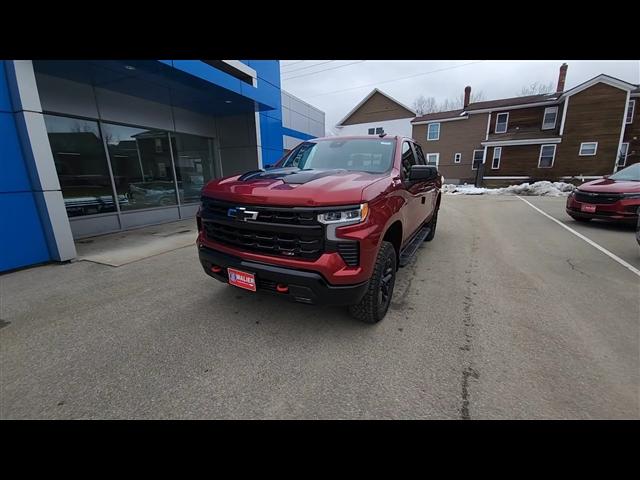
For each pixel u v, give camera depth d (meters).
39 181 4.59
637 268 4.50
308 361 2.39
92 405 1.99
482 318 3.04
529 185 19.36
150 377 2.24
